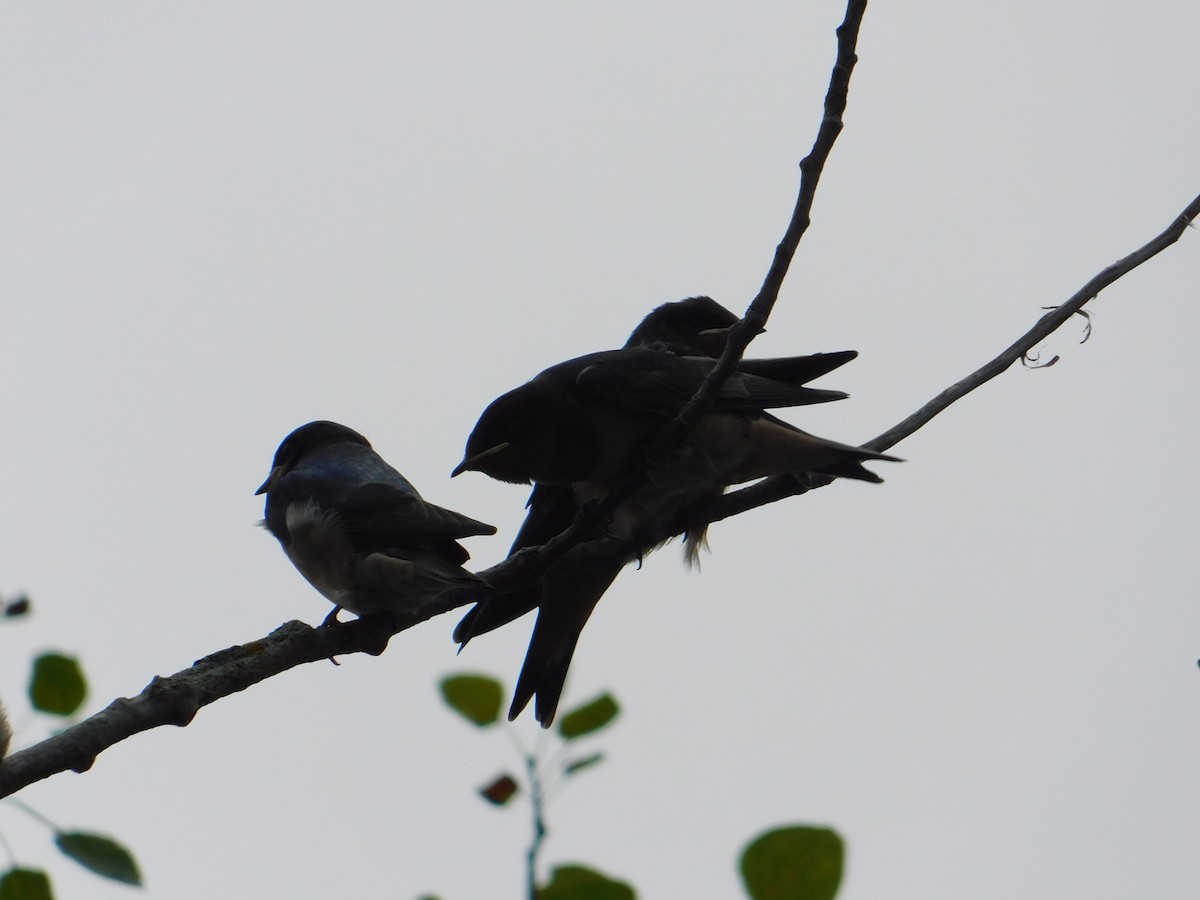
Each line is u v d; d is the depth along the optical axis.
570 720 6.29
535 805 6.15
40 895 5.82
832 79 9.09
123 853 5.94
